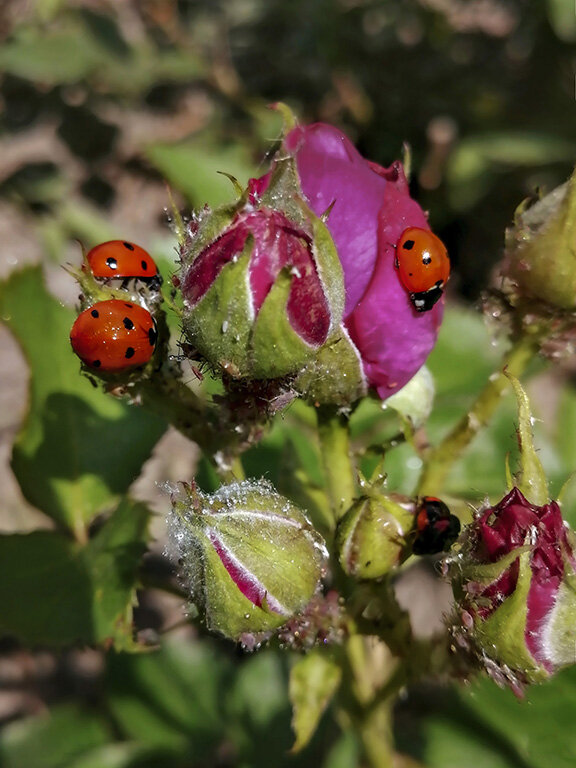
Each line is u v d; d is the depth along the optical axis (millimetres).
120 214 321
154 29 336
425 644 152
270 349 131
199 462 185
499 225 289
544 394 264
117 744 207
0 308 169
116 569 167
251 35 345
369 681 172
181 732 209
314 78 326
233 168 197
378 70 318
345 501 154
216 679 212
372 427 186
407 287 136
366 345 139
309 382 141
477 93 312
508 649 134
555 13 268
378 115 316
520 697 137
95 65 306
